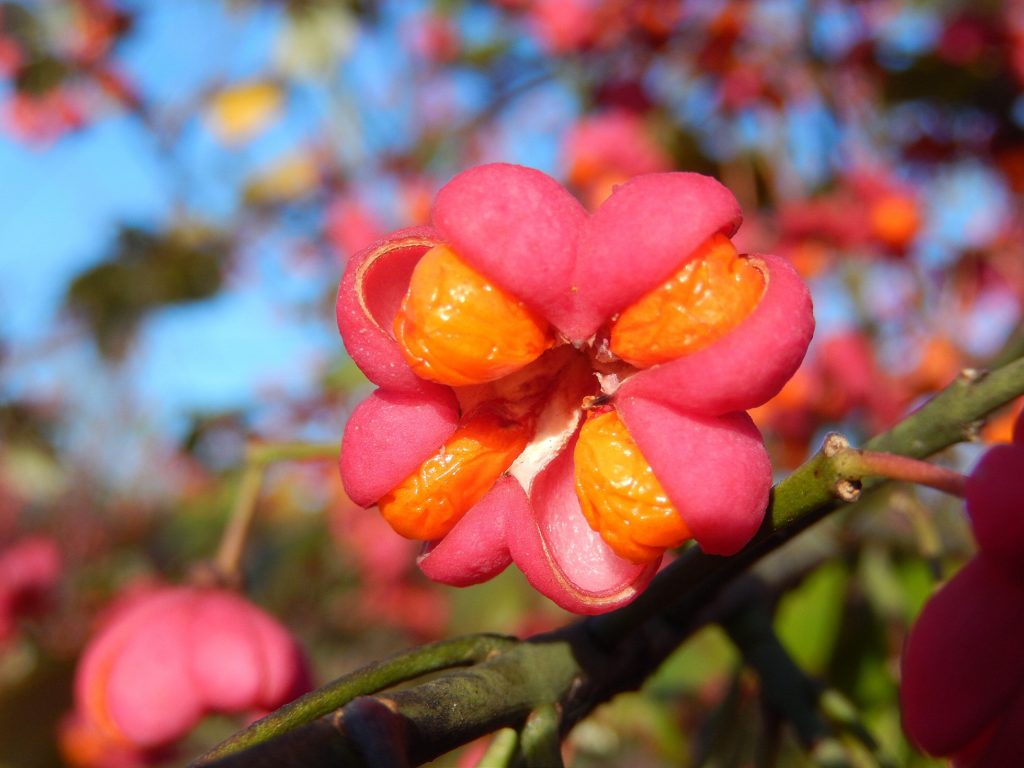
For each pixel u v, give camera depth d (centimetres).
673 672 9
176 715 7
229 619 7
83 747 9
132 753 9
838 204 11
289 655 7
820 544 7
